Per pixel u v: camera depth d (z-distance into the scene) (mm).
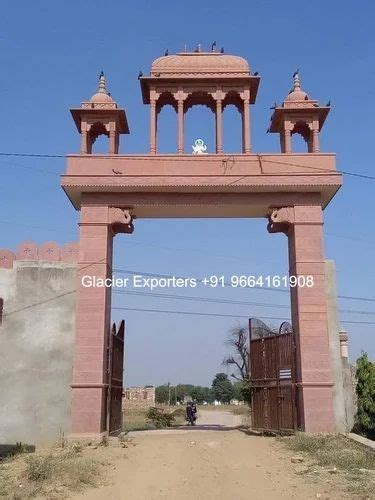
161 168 14484
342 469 10359
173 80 15242
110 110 15055
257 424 15211
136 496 9016
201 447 12531
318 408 13422
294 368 14055
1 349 13914
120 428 15445
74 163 14516
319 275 14250
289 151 14922
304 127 15766
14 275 14375
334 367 14242
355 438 12648
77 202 15219
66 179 14273
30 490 9117
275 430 14289
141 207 14656
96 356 13586
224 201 14625
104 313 13883
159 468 10797
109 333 14258
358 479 9531
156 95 15328
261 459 11438
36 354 13922
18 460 11461
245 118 15172
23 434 13469
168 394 82750
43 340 14008
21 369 13828
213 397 91250
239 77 15227
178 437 14055
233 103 15969
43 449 12734
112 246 15125
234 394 89312
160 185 14289
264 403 15023
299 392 13773
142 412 49656
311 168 14508
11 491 9172
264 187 14375
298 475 10078
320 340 13820
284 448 12328
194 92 15461
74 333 14016
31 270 14406
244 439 13570
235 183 14312
